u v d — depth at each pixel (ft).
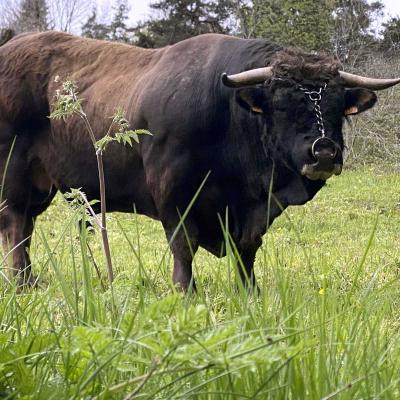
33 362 19.03
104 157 50.88
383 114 167.63
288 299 21.84
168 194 47.06
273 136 43.39
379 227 93.61
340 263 56.44
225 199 46.88
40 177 56.90
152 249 68.64
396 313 34.88
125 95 50.52
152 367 15.60
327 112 42.39
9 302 21.83
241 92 43.50
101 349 16.15
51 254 22.41
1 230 55.67
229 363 15.26
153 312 15.84
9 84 55.42
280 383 18.39
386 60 185.88
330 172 41.34
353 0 203.00
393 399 19.25
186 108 46.65
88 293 21.33
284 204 45.06
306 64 43.19
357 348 20.44
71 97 34.47
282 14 192.13
